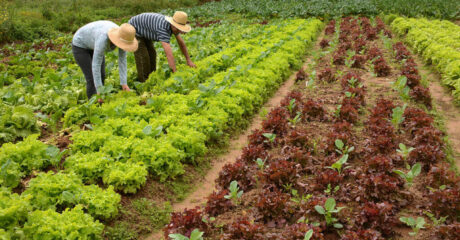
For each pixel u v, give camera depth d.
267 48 12.37
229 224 4.27
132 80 9.30
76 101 7.59
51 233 3.56
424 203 4.46
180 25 8.30
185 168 5.59
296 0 33.34
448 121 7.31
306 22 21.06
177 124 6.36
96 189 4.42
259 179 5.12
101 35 6.42
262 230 3.92
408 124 6.61
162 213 4.60
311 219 4.11
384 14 25.30
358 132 6.68
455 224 3.74
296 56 12.62
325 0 31.44
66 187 4.27
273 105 8.55
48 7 24.47
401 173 4.70
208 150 6.15
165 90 8.28
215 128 6.47
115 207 4.32
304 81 10.15
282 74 10.66
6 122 6.26
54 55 12.85
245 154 5.63
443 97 8.76
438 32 15.12
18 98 7.74
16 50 14.66
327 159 5.38
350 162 5.63
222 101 7.33
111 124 6.09
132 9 30.61
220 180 5.12
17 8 26.28
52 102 7.41
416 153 5.33
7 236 3.37
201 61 10.66
